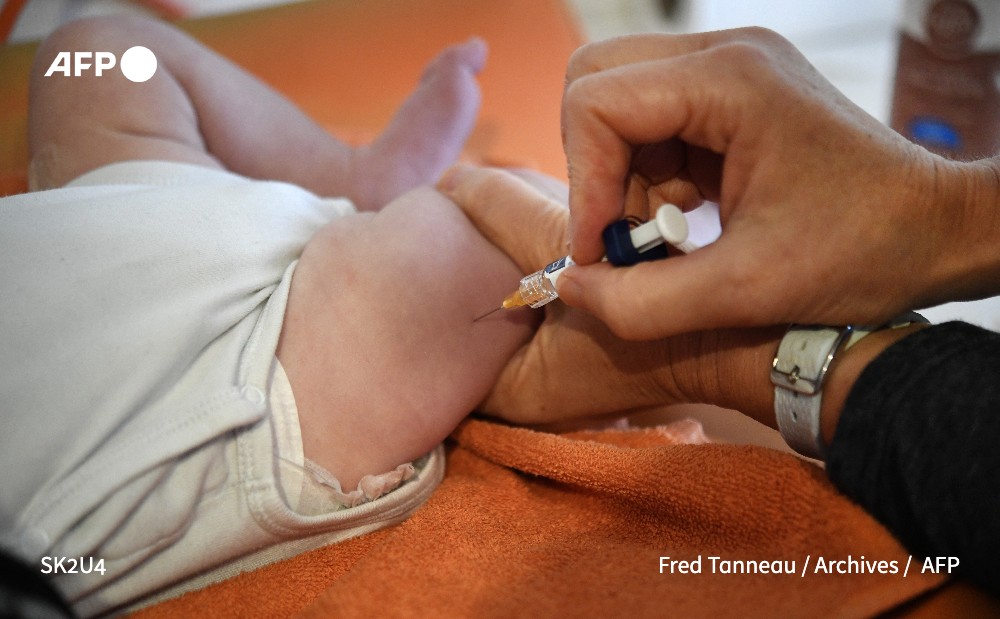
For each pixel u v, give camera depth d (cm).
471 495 43
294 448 39
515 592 34
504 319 46
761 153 33
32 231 38
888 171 32
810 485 34
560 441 43
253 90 59
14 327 35
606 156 34
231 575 39
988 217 33
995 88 82
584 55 37
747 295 32
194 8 99
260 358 39
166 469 36
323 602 35
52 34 55
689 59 34
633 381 43
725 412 54
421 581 36
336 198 57
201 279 40
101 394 35
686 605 32
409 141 63
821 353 34
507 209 48
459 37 86
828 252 32
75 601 35
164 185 45
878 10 98
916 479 31
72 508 34
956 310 65
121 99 52
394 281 43
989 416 30
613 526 40
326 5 90
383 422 41
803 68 34
